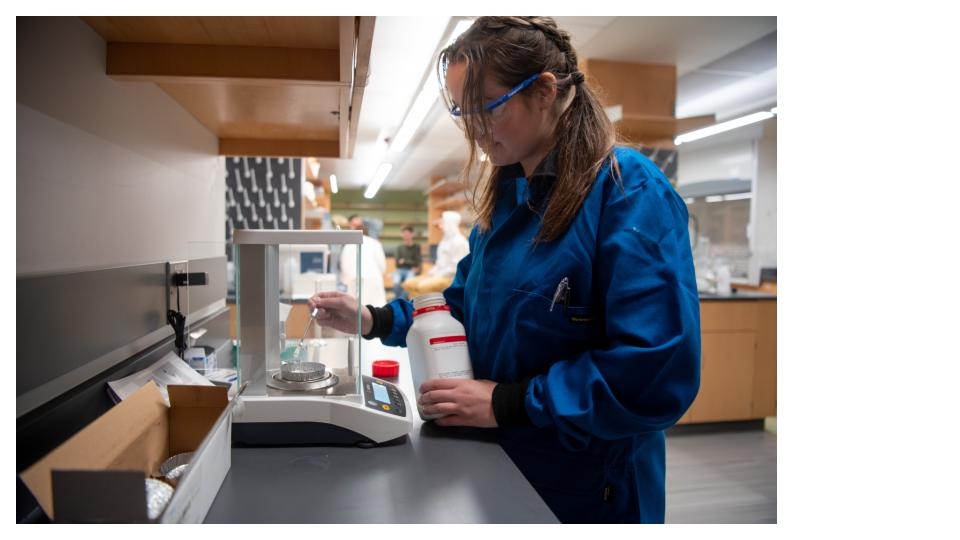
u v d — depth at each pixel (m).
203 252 1.45
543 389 0.80
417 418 0.98
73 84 0.84
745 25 2.80
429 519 0.63
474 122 0.86
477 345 0.97
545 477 0.92
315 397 0.84
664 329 0.75
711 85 4.19
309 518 0.63
